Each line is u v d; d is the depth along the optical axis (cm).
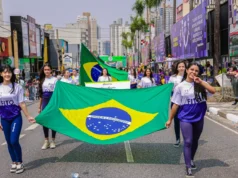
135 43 8031
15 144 541
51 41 6016
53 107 616
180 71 697
